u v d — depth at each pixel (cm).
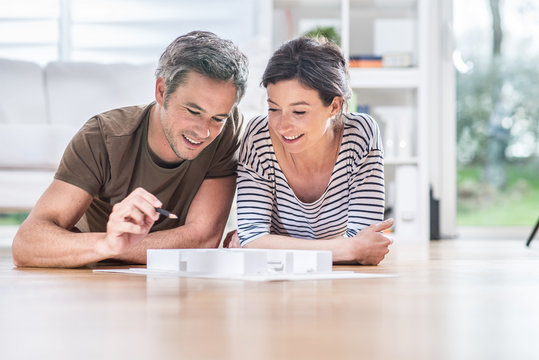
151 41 462
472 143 466
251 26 455
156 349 60
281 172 181
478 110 468
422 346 62
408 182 411
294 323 76
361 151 179
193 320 78
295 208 186
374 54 444
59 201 167
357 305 92
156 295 102
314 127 160
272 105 160
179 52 153
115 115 174
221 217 184
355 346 62
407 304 94
